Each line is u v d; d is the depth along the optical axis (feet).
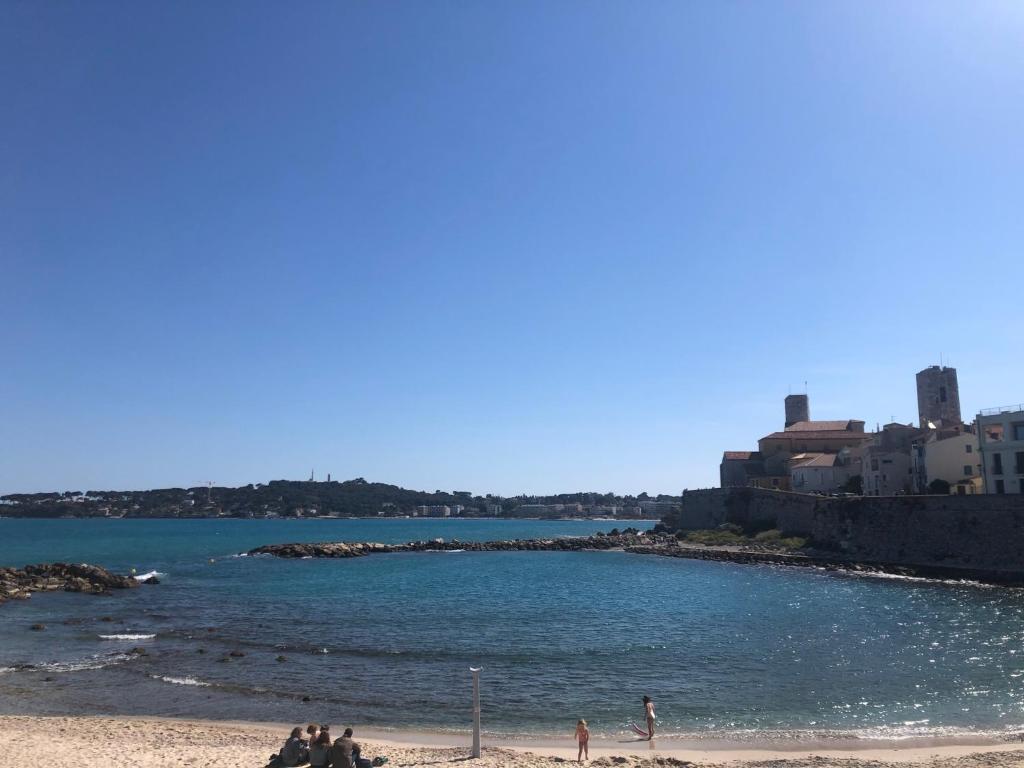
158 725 89.10
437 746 82.28
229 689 108.37
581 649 136.05
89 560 375.86
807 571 276.21
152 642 144.05
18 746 75.87
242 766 70.85
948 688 107.34
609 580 266.36
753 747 83.46
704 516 453.58
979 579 234.58
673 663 124.26
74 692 106.42
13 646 140.05
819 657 127.54
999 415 272.51
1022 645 135.33
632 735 88.63
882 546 281.13
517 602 204.85
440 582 266.16
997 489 271.90
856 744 84.23
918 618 165.17
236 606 198.08
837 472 410.52
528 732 89.97
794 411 563.48
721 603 195.00
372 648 137.59
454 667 122.31
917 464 347.36
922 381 468.34
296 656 130.82
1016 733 87.56
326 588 245.24
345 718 95.30
